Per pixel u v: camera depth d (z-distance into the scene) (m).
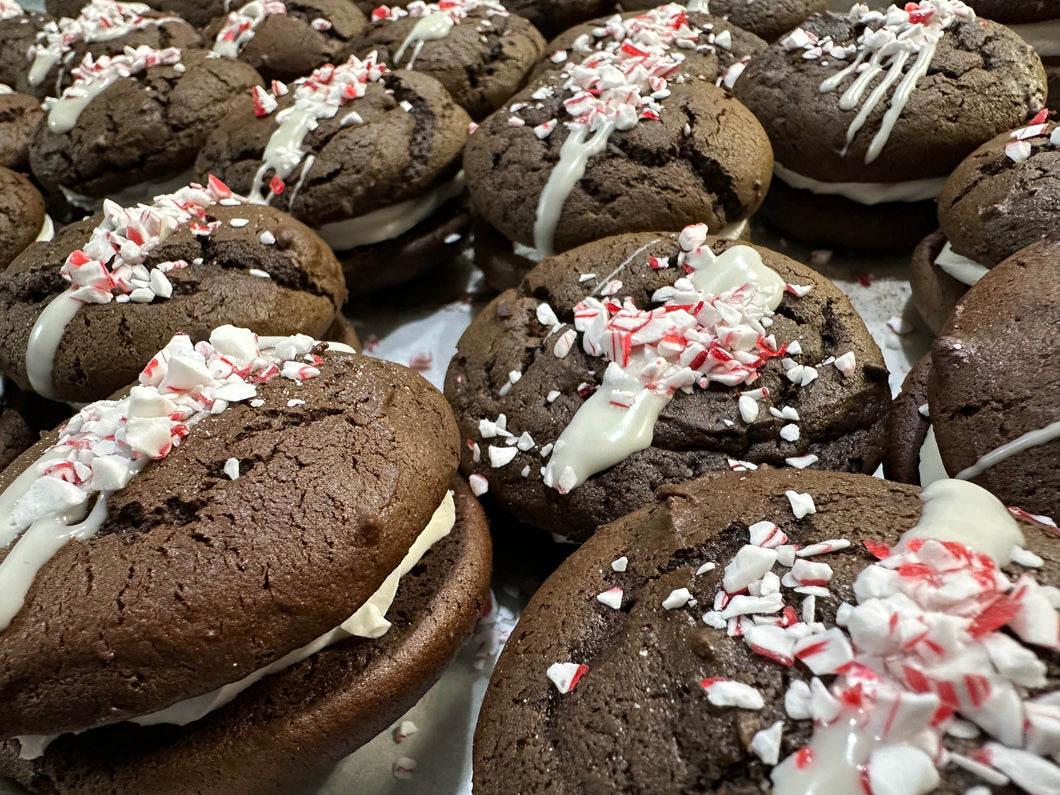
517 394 0.17
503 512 0.17
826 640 0.10
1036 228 0.17
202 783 0.12
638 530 0.13
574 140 0.21
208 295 0.18
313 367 0.15
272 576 0.12
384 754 0.14
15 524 0.12
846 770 0.09
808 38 0.23
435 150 0.22
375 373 0.15
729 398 0.16
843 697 0.09
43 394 0.19
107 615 0.11
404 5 0.33
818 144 0.21
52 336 0.18
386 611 0.14
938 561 0.10
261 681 0.13
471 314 0.23
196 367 0.14
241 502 0.12
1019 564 0.10
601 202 0.20
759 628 0.10
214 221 0.19
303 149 0.22
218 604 0.11
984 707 0.09
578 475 0.15
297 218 0.21
